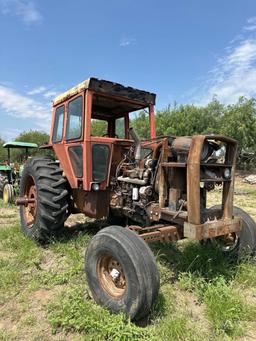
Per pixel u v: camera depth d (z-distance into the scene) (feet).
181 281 10.94
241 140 72.54
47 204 14.89
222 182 10.98
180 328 8.27
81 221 20.18
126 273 8.77
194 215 9.80
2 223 20.57
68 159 15.21
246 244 12.07
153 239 10.55
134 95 15.10
